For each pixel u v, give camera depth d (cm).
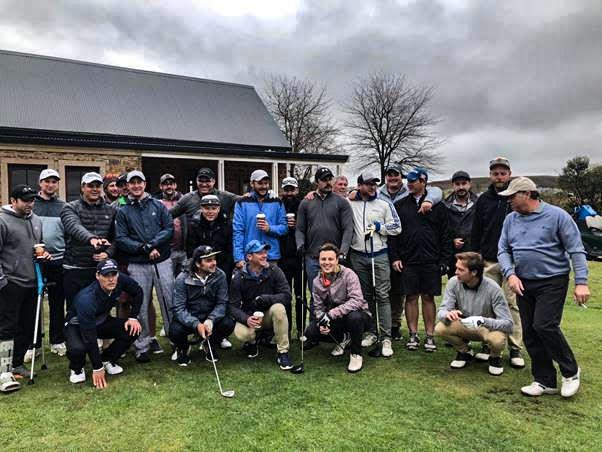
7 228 400
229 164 2053
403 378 409
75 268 445
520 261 373
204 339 428
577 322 628
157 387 387
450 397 366
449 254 490
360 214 500
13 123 1584
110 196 618
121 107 1944
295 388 384
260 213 500
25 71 1833
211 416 331
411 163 3516
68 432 308
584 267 352
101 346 494
